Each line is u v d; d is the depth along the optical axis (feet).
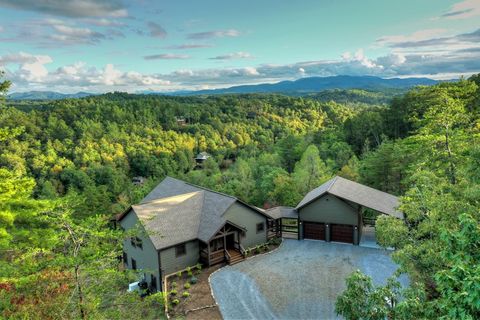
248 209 89.81
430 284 47.55
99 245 40.93
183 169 333.42
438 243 41.47
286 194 136.67
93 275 38.22
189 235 80.89
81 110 384.47
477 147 55.01
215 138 395.75
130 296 42.19
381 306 32.30
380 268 74.54
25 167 260.83
